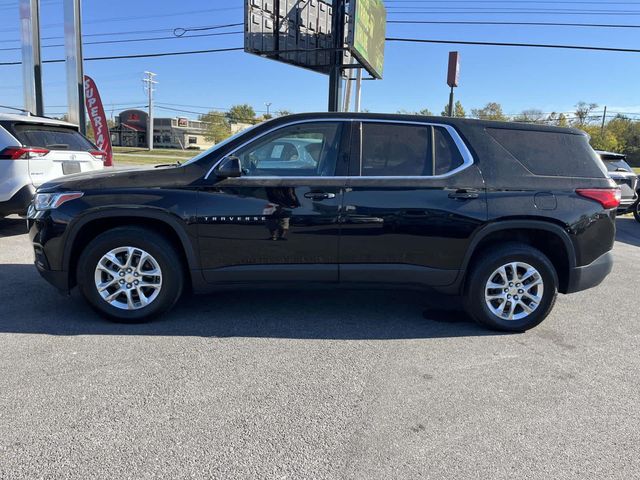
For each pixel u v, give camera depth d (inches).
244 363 144.4
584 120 3016.7
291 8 661.3
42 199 168.9
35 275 227.8
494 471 99.3
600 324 189.0
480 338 169.9
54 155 293.9
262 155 166.9
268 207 162.7
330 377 137.5
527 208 166.9
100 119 542.9
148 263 167.3
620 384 138.8
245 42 584.1
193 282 167.6
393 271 167.9
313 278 167.9
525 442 109.6
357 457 102.5
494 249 170.9
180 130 3782.0
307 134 168.2
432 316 190.7
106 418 113.7
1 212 278.7
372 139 168.1
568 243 170.4
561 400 128.8
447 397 128.4
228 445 105.1
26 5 520.1
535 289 173.3
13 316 175.9
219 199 162.4
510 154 171.5
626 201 502.3
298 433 110.3
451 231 165.9
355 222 163.8
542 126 176.9
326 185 163.3
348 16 576.1
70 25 506.3
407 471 98.6
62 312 180.9
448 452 105.2
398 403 124.6
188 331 167.0
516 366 148.4
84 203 161.6
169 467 97.5
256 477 95.3
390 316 189.3
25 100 537.0
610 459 104.4
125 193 161.9
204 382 132.1
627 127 2967.5
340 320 183.0
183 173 164.6
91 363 141.0
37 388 126.3
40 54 537.0
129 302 167.9
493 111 2787.9
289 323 178.1
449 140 169.8
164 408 118.7
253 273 166.6
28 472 94.7
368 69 722.8
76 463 97.7
